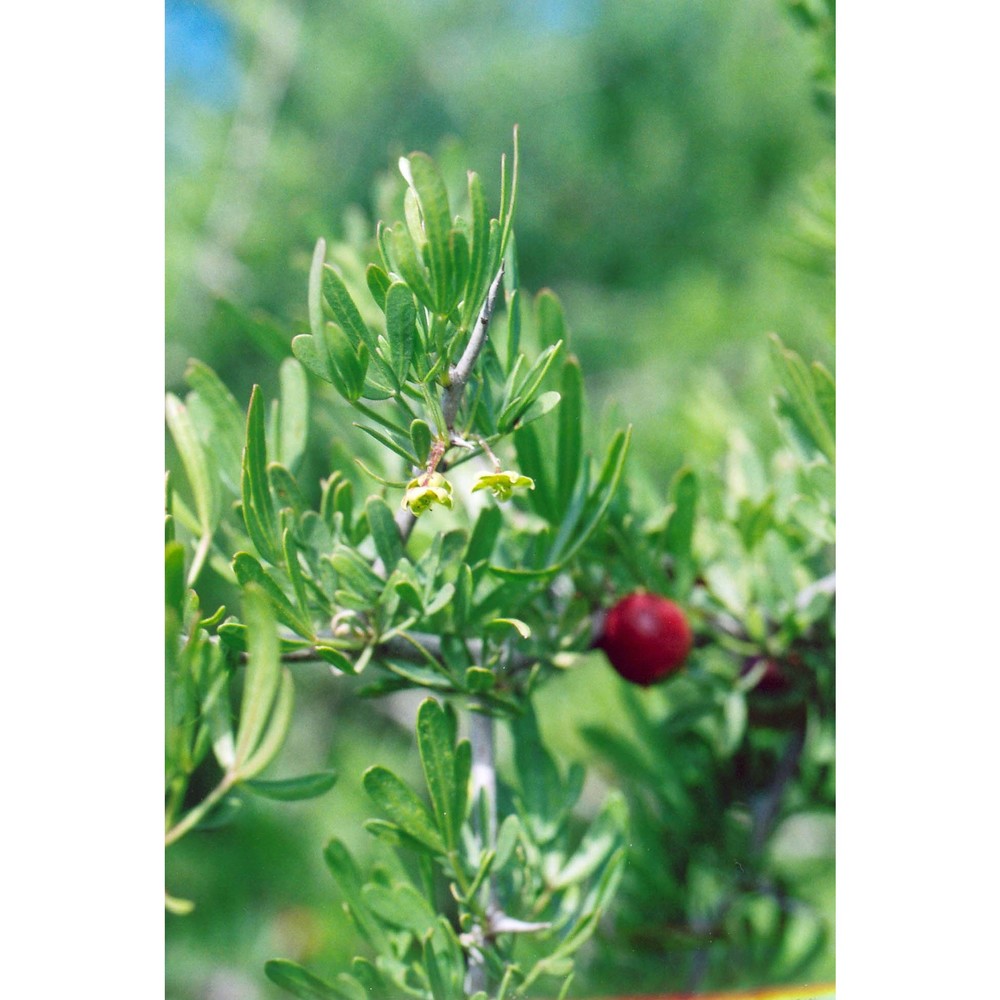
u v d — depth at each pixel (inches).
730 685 10.1
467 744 7.8
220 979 14.2
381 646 8.2
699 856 10.3
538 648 8.7
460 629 8.2
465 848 8.2
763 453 12.1
